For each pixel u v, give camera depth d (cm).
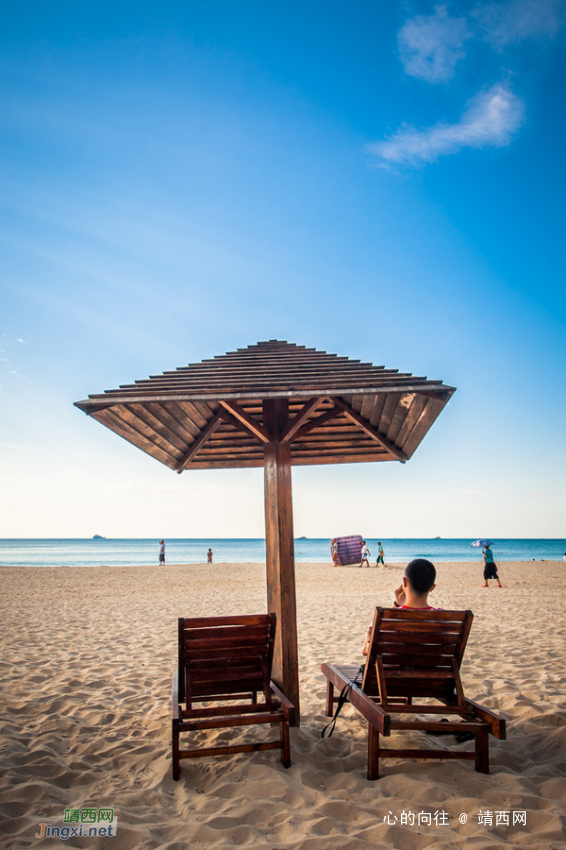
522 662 598
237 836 244
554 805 268
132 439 490
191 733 391
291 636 402
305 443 607
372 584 1797
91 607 1185
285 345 554
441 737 380
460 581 1861
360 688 334
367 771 314
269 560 426
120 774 323
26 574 2188
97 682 538
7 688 509
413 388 373
